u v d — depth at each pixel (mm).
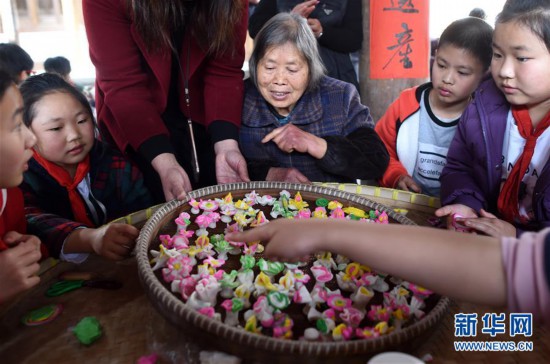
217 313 713
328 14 2010
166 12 1229
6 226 938
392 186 1715
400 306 739
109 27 1282
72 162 1305
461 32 1488
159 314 739
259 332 682
